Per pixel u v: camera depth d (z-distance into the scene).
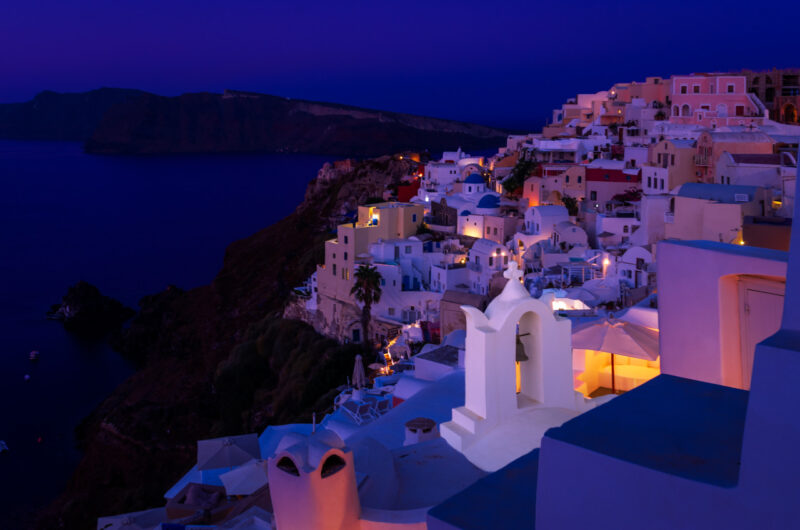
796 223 5.30
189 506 30.56
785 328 5.36
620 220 80.19
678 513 5.52
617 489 5.88
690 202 60.62
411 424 20.72
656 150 82.62
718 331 10.31
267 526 16.44
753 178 65.06
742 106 98.19
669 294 10.94
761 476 5.10
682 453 5.93
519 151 127.81
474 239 96.06
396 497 12.63
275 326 96.31
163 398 98.94
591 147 112.50
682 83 103.19
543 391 14.24
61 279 181.38
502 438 13.41
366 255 87.88
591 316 28.80
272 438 42.22
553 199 96.81
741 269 9.89
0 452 87.25
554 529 6.30
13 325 142.25
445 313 72.88
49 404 102.94
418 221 96.44
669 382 7.68
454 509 7.80
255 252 146.75
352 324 86.06
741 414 6.75
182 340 117.38
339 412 41.66
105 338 134.50
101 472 80.81
